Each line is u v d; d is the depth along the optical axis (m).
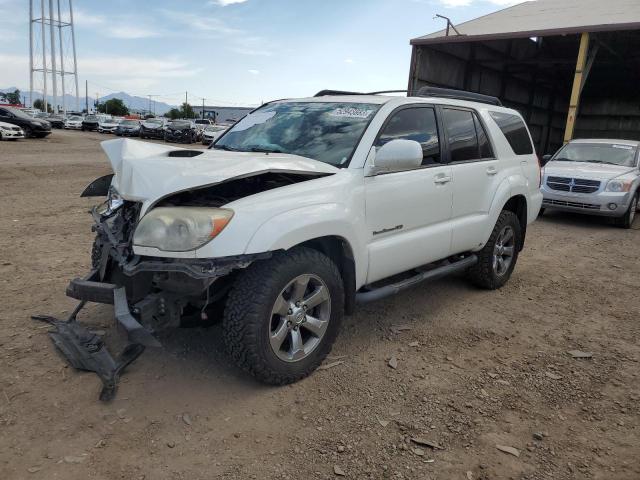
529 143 6.12
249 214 3.12
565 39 21.81
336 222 3.49
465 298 5.39
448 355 4.07
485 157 5.26
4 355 3.67
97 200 10.31
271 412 3.19
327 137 4.11
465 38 16.25
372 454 2.85
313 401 3.33
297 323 3.43
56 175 14.11
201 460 2.75
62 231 7.45
